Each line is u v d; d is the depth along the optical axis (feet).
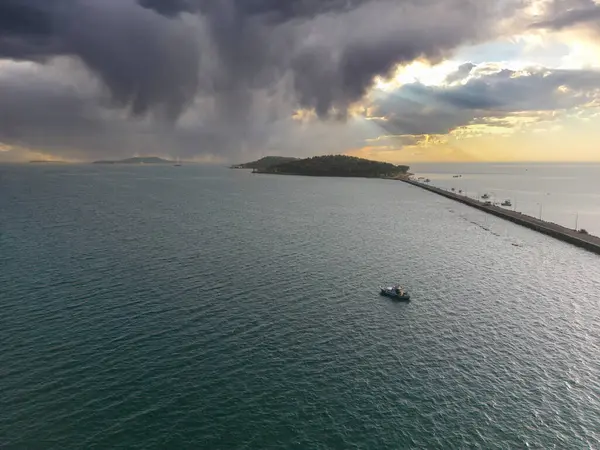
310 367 168.76
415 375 165.89
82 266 290.15
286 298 241.96
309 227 480.23
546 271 319.47
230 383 156.04
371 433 133.80
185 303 228.02
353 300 242.99
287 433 132.67
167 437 129.18
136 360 168.55
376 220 549.54
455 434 134.82
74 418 135.03
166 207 636.07
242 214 574.97
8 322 197.98
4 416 134.51
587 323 219.82
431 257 352.28
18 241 365.61
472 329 208.95
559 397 155.43
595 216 652.48
